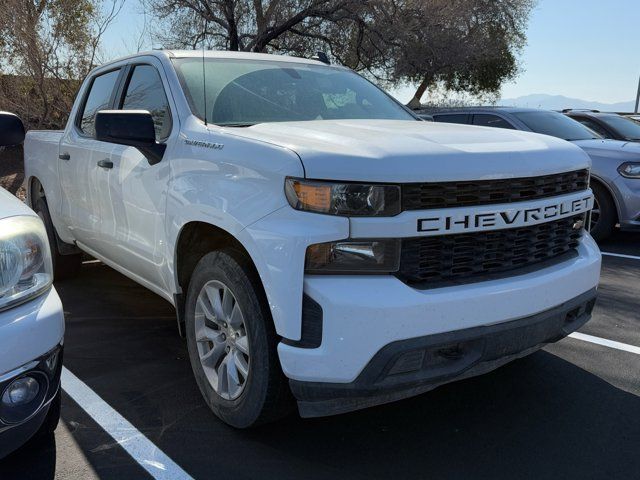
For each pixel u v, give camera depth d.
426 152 2.72
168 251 3.46
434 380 2.70
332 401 2.78
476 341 2.74
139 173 3.75
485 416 3.29
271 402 2.87
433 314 2.60
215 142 3.15
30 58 10.46
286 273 2.61
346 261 2.58
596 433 3.12
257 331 2.84
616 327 4.69
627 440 3.06
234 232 2.85
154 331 4.56
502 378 3.74
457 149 2.80
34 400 2.44
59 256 5.70
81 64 11.20
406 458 2.90
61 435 3.08
